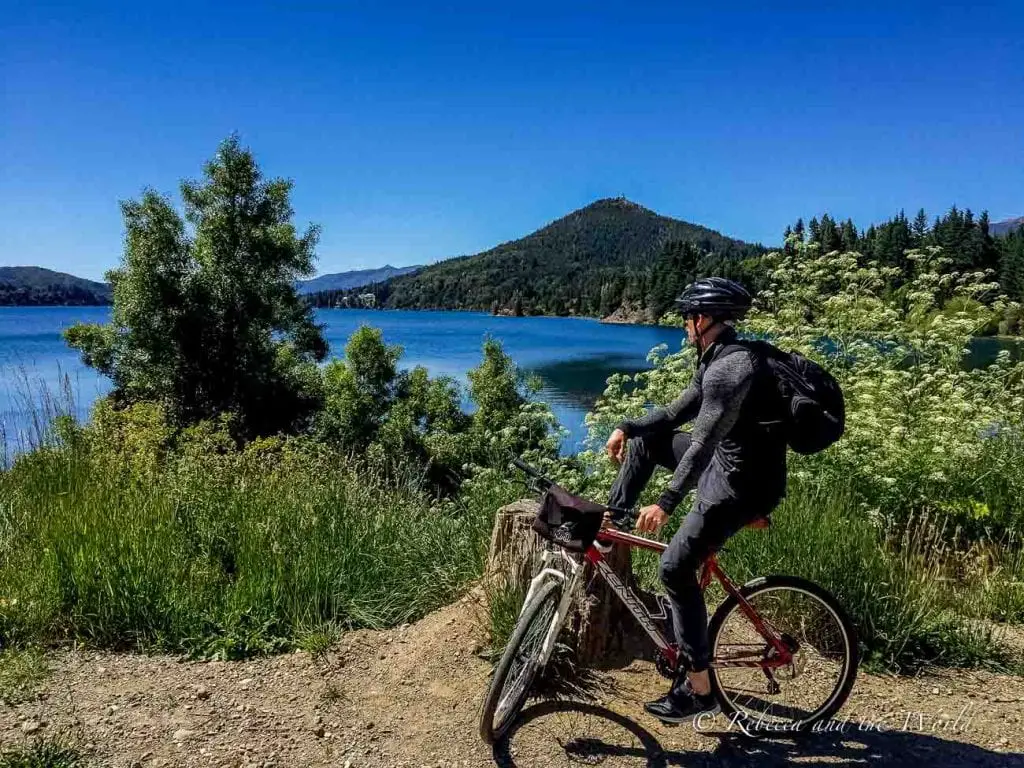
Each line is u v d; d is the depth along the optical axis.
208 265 15.97
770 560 4.55
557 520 3.08
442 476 14.53
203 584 4.52
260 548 4.80
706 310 3.04
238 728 3.32
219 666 3.92
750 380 2.83
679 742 3.26
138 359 15.81
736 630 3.37
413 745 3.21
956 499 6.22
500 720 3.18
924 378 7.49
